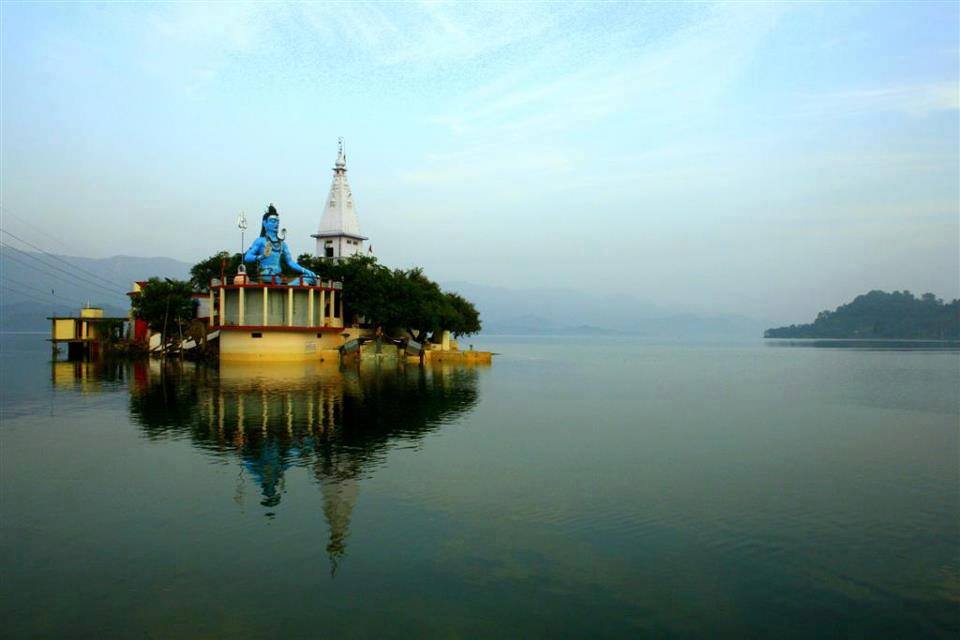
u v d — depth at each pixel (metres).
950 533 20.41
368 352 88.38
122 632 13.66
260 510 21.47
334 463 28.08
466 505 22.48
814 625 14.46
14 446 30.83
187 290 95.06
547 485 25.41
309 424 37.41
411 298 93.12
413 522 20.55
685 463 30.03
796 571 17.30
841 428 41.19
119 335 109.75
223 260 92.62
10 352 126.44
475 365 98.38
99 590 15.53
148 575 16.36
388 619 14.30
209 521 20.33
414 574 16.62
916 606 15.42
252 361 81.12
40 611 14.52
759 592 16.00
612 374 90.75
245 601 15.05
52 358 98.62
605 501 23.36
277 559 17.44
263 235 83.69
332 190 121.25
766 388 70.31
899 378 86.94
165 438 32.84
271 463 27.84
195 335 91.44
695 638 13.77
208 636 13.52
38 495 22.91
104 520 20.36
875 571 17.38
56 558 17.38
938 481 27.09
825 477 27.64
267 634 13.63
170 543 18.47
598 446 33.75
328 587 15.80
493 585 16.06
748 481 26.75
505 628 14.02
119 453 29.38
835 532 20.41
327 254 120.94
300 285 82.38
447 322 106.06
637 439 36.06
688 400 57.00
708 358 157.38
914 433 39.44
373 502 22.58
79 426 36.12
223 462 27.89
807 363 130.25
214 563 17.12
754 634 14.02
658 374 92.50
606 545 18.92
